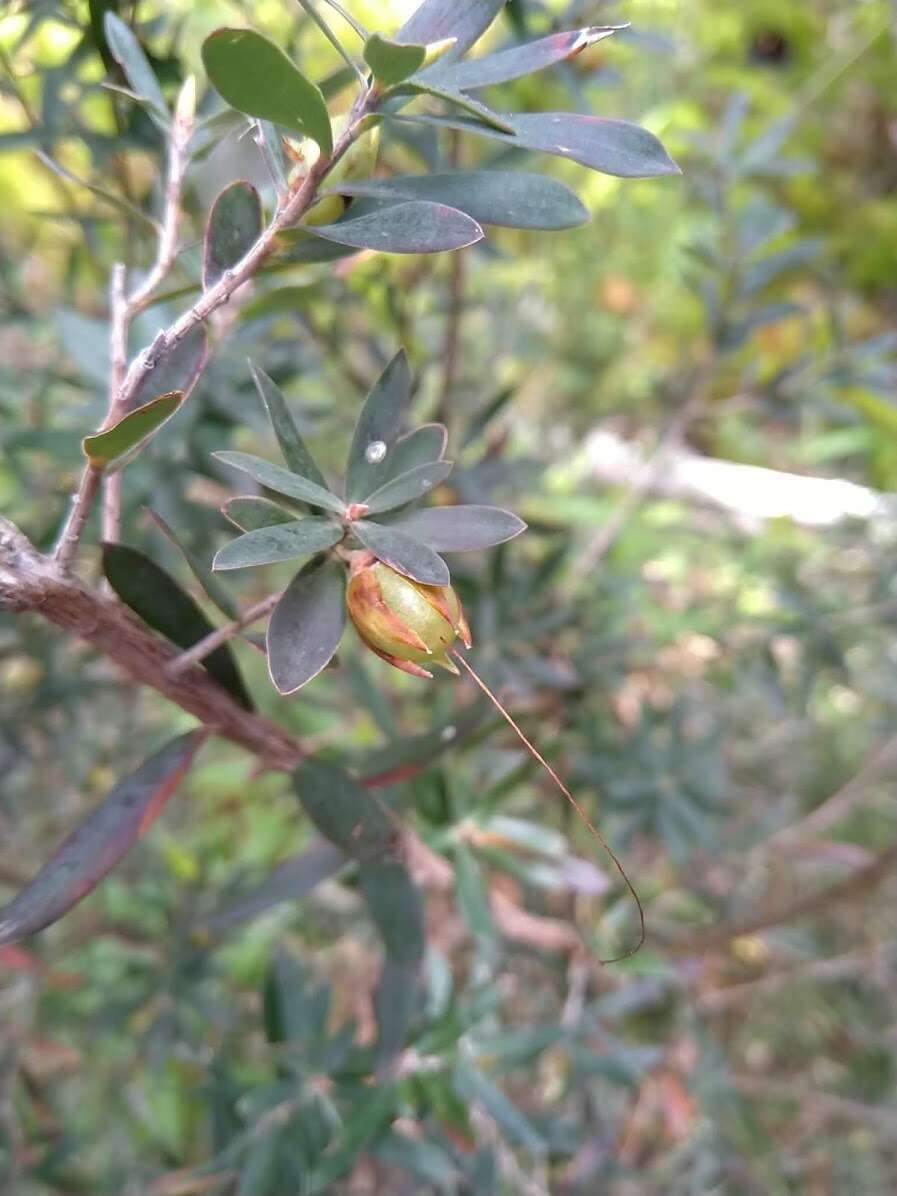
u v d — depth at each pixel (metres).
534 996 0.30
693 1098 0.28
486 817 0.21
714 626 0.34
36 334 0.28
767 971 0.33
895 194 0.66
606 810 0.28
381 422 0.11
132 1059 0.27
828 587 0.37
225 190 0.11
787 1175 0.28
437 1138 0.21
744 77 0.58
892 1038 0.31
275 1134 0.19
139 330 0.21
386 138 0.21
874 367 0.31
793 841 0.32
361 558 0.11
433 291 0.33
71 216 0.21
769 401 0.32
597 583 0.33
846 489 0.50
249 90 0.09
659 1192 0.28
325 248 0.10
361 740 0.30
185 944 0.25
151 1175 0.24
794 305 0.30
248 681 0.33
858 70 0.61
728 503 0.49
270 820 0.34
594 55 0.23
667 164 0.10
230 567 0.09
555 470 0.46
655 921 0.31
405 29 0.10
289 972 0.20
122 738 0.30
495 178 0.10
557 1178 0.25
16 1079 0.25
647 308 0.56
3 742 0.26
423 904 0.16
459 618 0.11
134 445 0.10
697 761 0.28
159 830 0.32
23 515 0.27
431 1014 0.21
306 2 0.09
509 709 0.27
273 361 0.26
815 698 0.38
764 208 0.30
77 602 0.11
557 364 0.53
